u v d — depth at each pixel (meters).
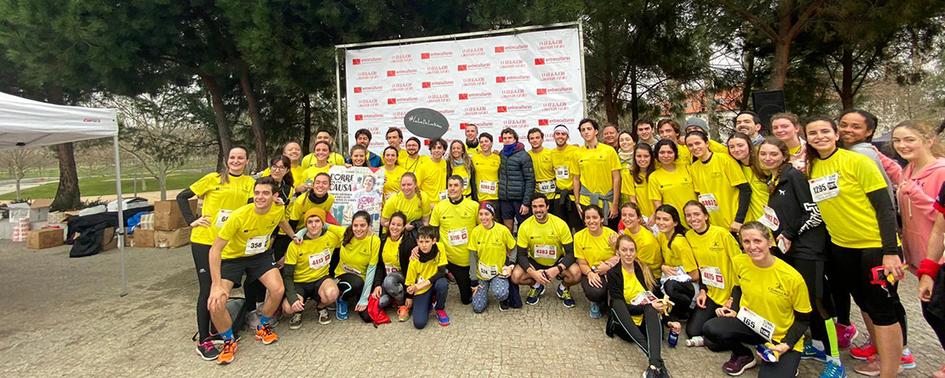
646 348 2.94
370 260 4.00
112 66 7.05
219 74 8.45
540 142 5.23
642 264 3.72
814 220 2.73
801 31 9.01
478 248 4.08
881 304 2.51
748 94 11.36
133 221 8.28
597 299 3.74
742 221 3.57
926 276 2.39
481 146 5.31
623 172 4.68
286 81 7.30
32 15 6.45
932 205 2.58
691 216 3.36
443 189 5.21
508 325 3.74
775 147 2.94
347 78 6.72
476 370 2.96
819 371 2.84
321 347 3.40
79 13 6.47
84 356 3.35
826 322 2.71
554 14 6.01
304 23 7.48
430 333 3.61
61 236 8.20
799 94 11.37
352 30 7.38
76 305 4.57
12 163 23.30
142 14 7.01
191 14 7.87
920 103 18.62
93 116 4.98
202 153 14.47
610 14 7.95
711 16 8.70
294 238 3.84
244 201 3.85
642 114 11.54
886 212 2.45
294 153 4.93
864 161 2.52
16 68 9.65
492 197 5.30
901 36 9.83
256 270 3.62
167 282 5.43
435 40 6.45
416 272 3.82
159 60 8.17
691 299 3.52
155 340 3.63
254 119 9.19
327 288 3.76
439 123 6.43
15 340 3.67
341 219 5.00
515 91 6.23
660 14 8.49
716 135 12.30
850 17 7.33
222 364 3.16
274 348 3.40
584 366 2.98
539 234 4.15
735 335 2.83
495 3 6.85
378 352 3.28
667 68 9.31
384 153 5.19
